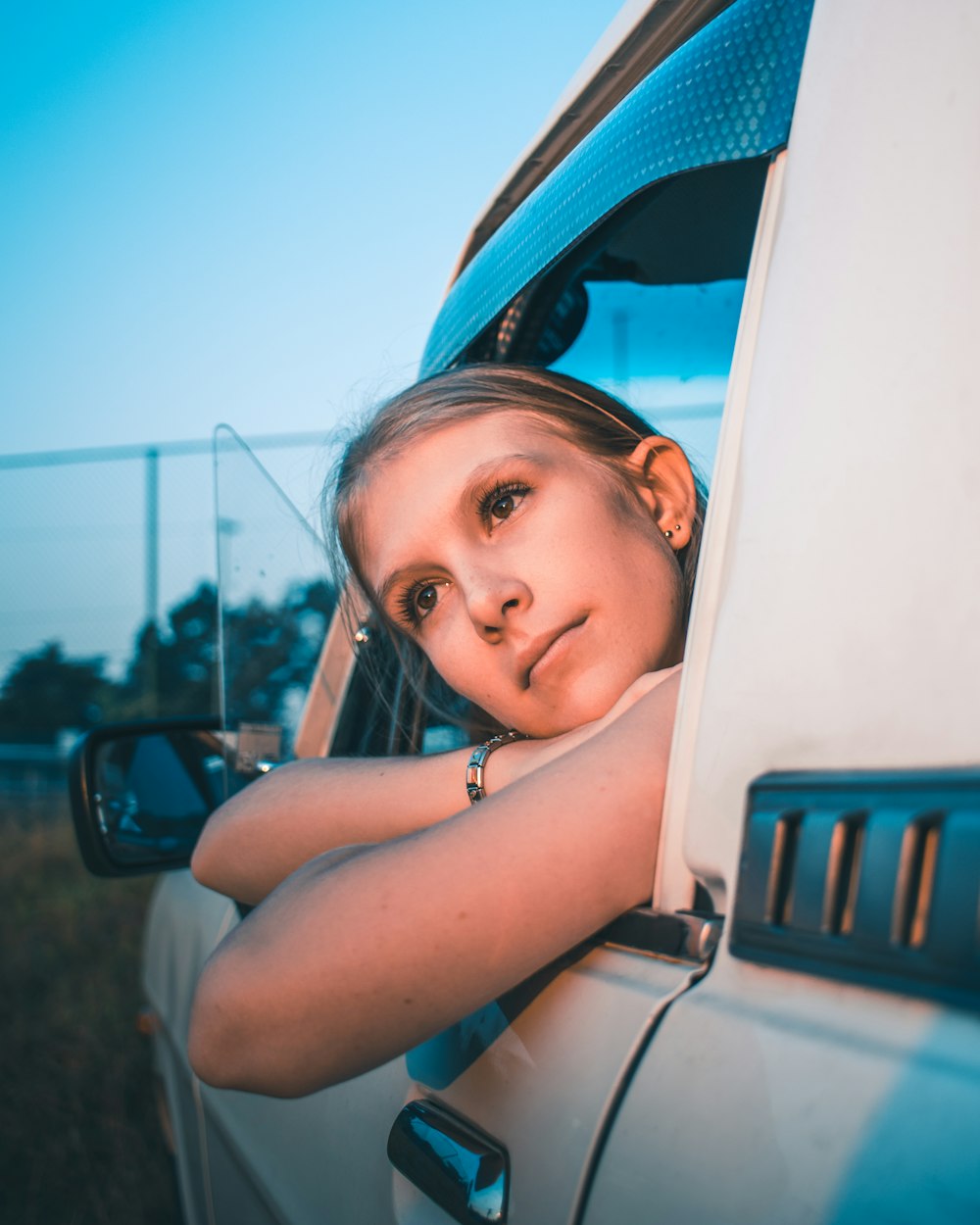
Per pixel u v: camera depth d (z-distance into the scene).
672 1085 0.55
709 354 1.67
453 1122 0.76
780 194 0.69
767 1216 0.46
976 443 0.50
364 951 0.67
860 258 0.60
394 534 1.12
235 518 1.51
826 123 0.65
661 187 1.14
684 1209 0.50
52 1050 3.80
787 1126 0.47
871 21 0.64
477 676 1.08
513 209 1.36
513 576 1.03
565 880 0.67
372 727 1.64
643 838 0.70
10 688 13.29
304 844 1.06
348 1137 0.98
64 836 7.96
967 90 0.55
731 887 0.58
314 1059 0.70
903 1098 0.43
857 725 0.52
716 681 0.63
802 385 0.62
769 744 0.57
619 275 1.48
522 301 1.45
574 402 1.21
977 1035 0.42
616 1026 0.62
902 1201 0.41
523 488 1.08
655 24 1.00
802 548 0.59
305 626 1.72
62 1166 3.02
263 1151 1.28
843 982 0.49
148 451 12.50
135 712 12.41
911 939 0.44
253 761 1.54
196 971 1.77
